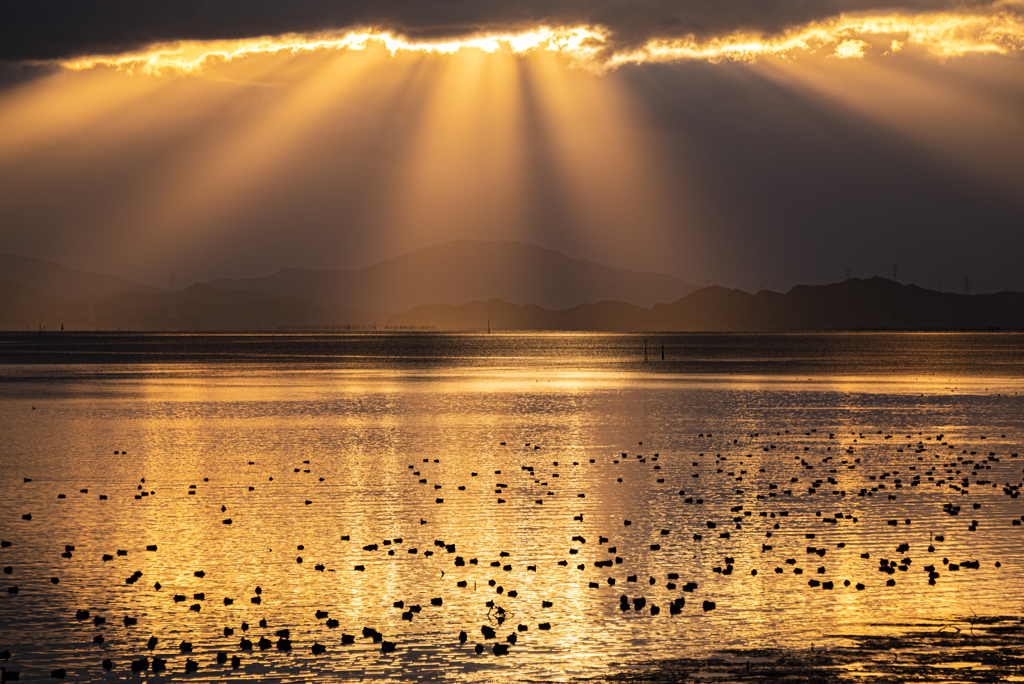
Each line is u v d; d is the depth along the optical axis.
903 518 59.16
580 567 47.78
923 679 32.69
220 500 64.81
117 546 51.72
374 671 34.22
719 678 33.00
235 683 33.19
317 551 50.84
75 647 36.59
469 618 40.12
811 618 39.66
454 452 89.25
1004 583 44.38
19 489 68.94
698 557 49.72
